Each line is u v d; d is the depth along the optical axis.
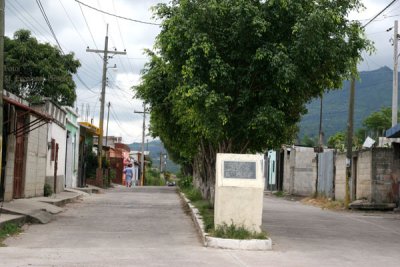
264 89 13.92
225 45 13.87
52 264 9.24
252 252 11.38
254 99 14.20
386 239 15.21
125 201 27.42
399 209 26.12
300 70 13.57
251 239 11.92
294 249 12.14
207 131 14.08
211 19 13.69
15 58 30.91
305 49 13.09
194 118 15.07
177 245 12.12
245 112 14.25
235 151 15.73
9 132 18.50
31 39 31.80
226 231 12.22
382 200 27.48
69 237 13.12
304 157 43.47
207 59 13.62
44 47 32.12
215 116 13.74
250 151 16.80
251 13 13.34
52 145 26.42
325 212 25.70
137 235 13.78
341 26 14.02
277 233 15.24
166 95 21.92
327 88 14.93
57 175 28.30
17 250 10.82
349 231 16.88
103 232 14.25
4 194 18.39
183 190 38.38
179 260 10.03
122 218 18.14
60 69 32.28
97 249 11.22
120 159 72.88
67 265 9.18
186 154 26.08
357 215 24.31
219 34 13.88
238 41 13.67
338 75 14.55
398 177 26.92
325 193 35.59
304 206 30.88
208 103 13.21
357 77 14.55
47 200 21.66
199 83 13.57
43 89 31.19
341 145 39.66
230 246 11.72
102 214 19.48
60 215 18.56
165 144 34.81
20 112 19.48
